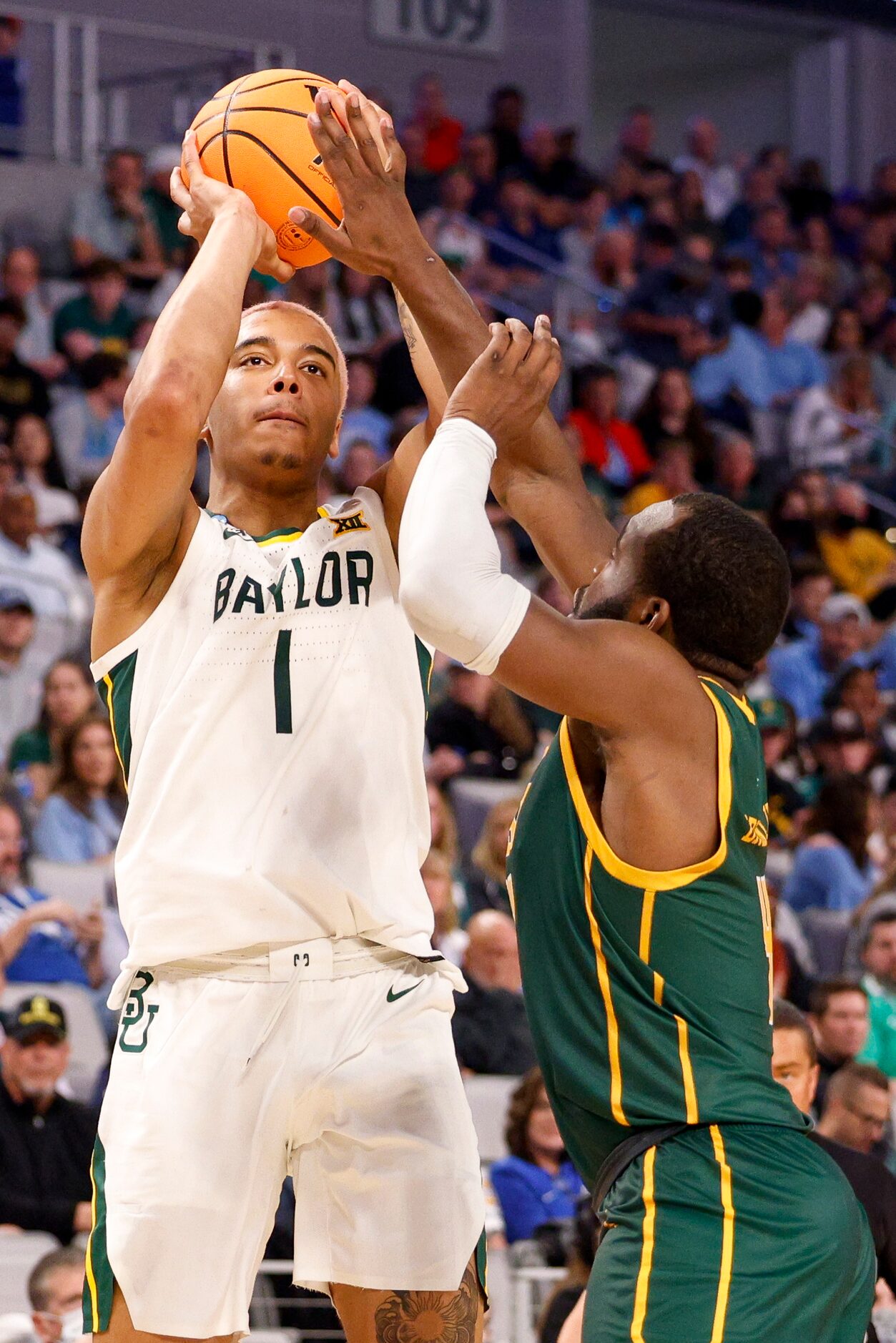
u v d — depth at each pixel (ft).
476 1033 37.96
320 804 16.75
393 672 17.26
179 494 16.35
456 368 17.30
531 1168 32.07
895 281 110.32
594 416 79.82
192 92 94.94
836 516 80.53
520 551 71.31
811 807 54.29
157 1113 16.25
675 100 139.33
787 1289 14.65
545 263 92.22
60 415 68.95
